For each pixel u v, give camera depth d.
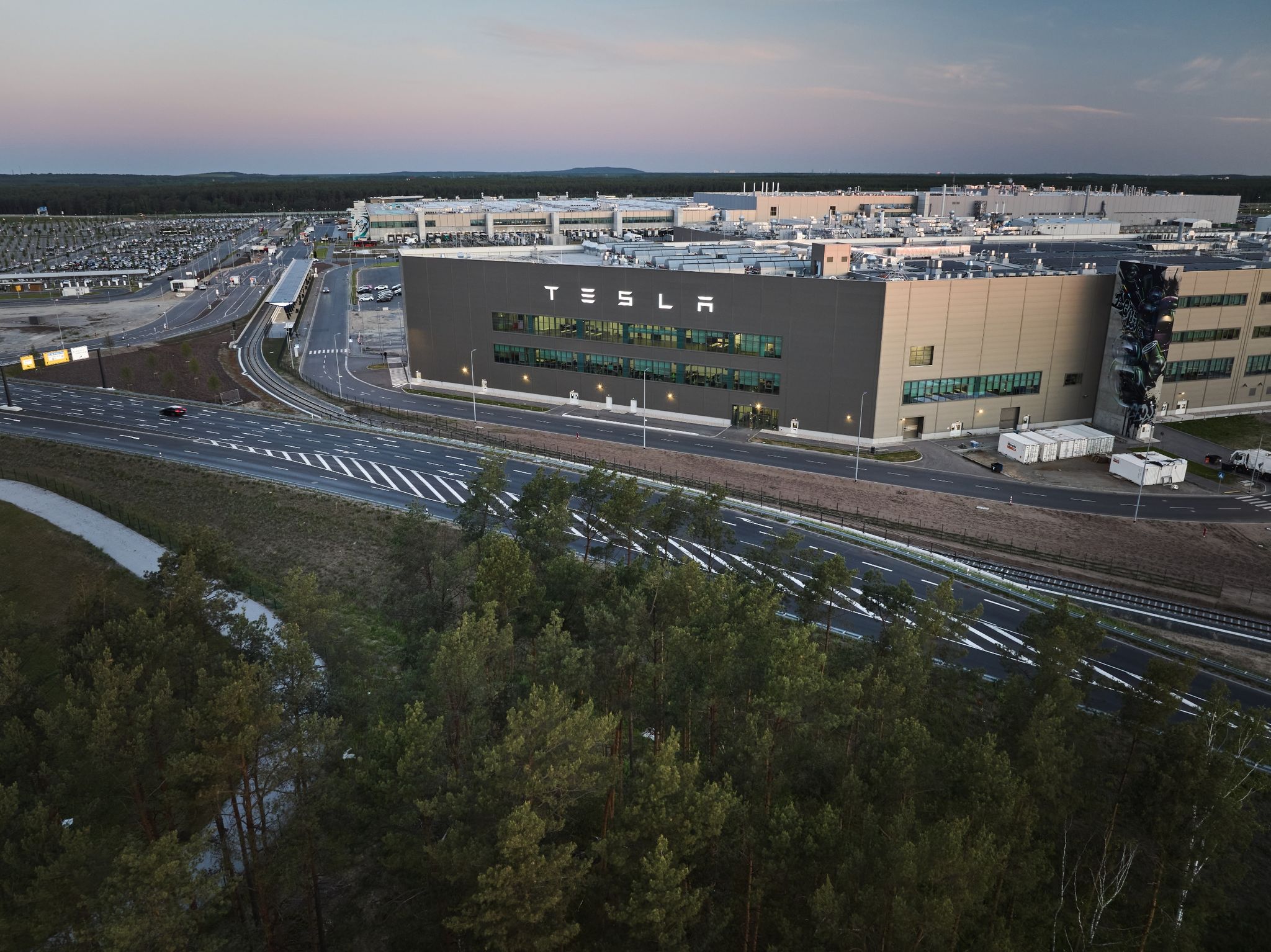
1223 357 125.12
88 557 79.44
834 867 32.53
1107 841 39.03
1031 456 108.88
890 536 88.12
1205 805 37.91
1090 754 43.50
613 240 185.12
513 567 51.66
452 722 37.69
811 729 38.75
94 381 151.00
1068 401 123.75
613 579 57.78
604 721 33.44
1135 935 35.81
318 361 169.12
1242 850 40.25
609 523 66.19
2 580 76.00
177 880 28.25
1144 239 183.62
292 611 47.34
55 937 31.34
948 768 37.16
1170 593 77.50
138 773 36.88
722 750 38.44
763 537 85.06
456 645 37.94
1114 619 71.12
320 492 95.75
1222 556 85.12
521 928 29.09
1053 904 36.53
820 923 29.42
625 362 130.75
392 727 36.38
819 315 114.50
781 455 112.56
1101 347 122.44
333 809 35.47
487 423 127.06
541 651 44.56
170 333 194.50
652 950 31.12
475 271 138.38
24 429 120.38
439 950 33.47
